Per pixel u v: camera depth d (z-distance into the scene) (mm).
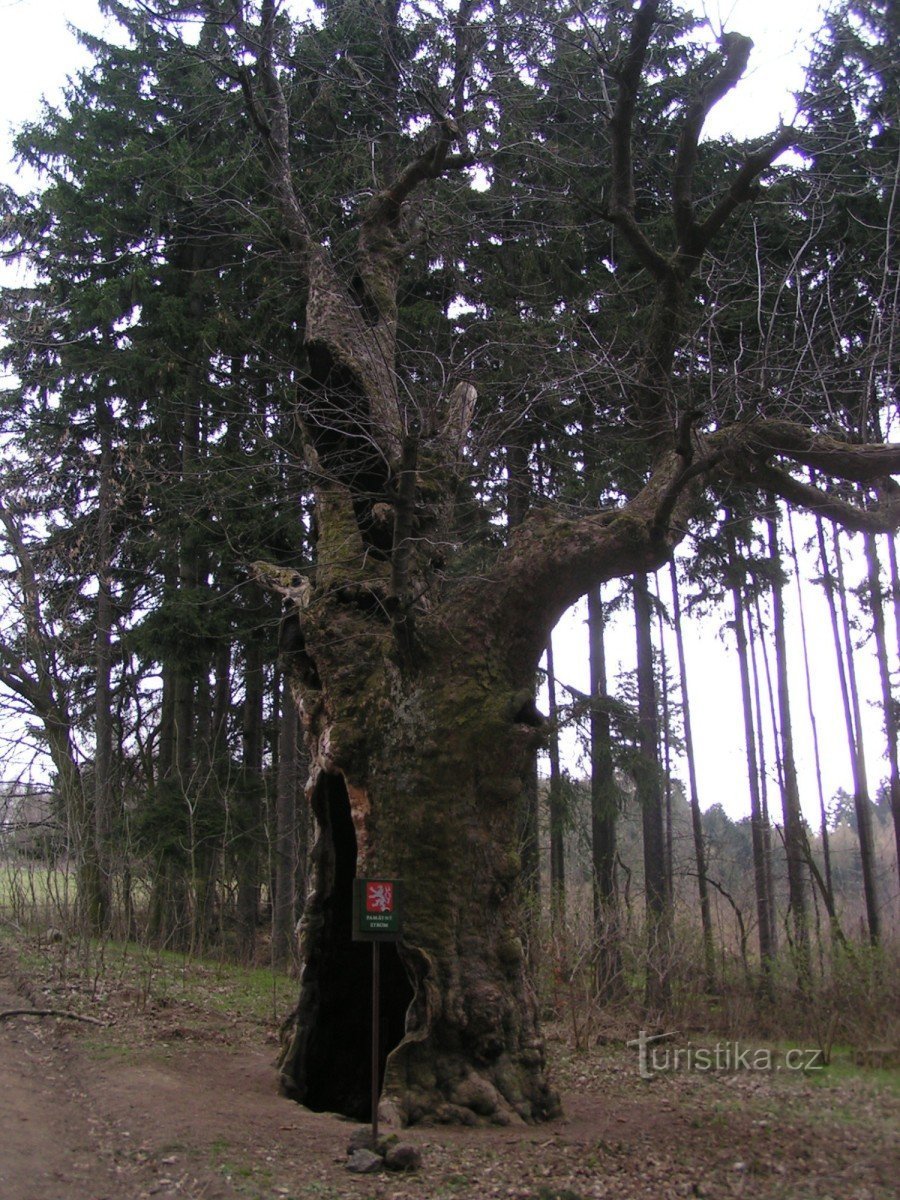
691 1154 7480
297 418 11625
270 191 16891
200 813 19891
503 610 9945
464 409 11461
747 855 38312
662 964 14922
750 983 15344
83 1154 7172
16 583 19703
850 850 42844
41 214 21312
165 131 20172
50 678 19641
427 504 11203
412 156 14461
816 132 10906
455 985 8984
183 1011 12914
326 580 10625
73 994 12984
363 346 11539
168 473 15305
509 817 9758
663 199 16734
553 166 13727
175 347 19594
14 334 20125
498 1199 6516
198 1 12297
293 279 17547
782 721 21344
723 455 9594
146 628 19250
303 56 13766
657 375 11266
